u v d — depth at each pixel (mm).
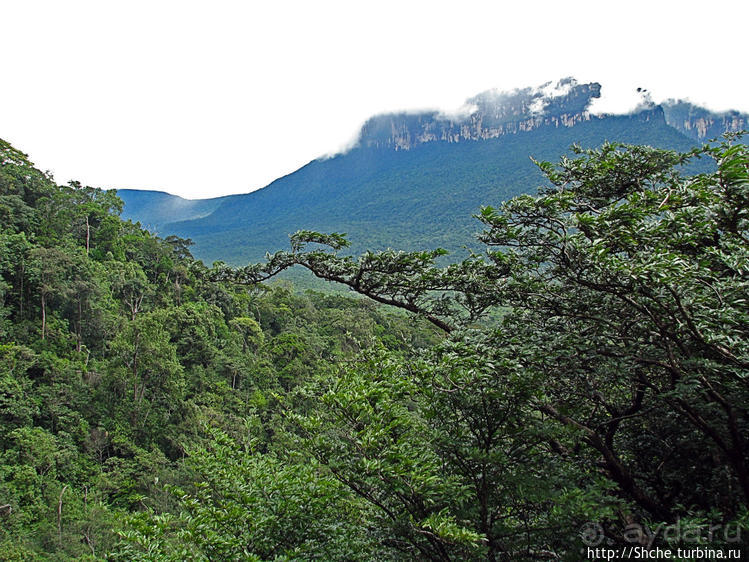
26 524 20766
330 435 5125
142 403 28000
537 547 5078
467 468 4926
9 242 32281
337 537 5059
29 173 45375
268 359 38625
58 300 32438
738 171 3887
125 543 5070
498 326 5688
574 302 5074
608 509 4004
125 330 29766
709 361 4180
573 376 5160
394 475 4277
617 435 6332
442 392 4836
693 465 5281
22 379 26031
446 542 4297
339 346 44688
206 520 5008
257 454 6352
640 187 6355
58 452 23750
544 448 5934
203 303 44938
